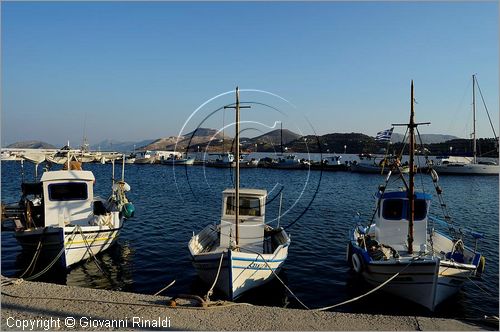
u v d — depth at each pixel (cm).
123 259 1596
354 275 1426
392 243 1352
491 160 7575
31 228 1504
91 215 1672
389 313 1108
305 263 1578
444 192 4400
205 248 1401
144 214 2681
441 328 725
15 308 768
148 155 9919
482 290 1291
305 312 781
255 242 1330
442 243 1449
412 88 1239
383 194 1372
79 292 856
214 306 787
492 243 1984
